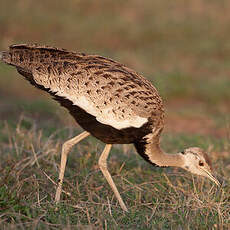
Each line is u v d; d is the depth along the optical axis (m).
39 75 8.84
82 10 26.78
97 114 8.67
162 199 9.44
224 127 15.43
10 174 9.50
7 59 9.03
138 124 8.82
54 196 9.16
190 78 19.78
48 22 25.09
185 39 23.97
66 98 8.75
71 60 8.84
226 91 18.78
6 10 26.02
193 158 9.74
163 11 26.55
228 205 9.05
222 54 22.73
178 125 15.83
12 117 15.10
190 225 8.17
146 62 21.36
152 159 9.55
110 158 11.02
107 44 23.72
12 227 7.32
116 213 8.56
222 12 26.12
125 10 26.83
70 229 7.51
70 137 11.99
